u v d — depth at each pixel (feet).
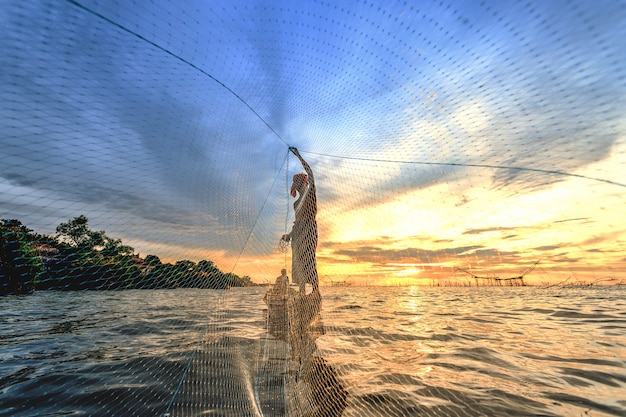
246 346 18.21
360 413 12.54
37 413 12.29
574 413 12.71
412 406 13.16
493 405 13.38
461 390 14.99
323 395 10.34
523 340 27.58
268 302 13.51
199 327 23.77
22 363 18.71
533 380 16.75
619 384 16.11
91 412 12.15
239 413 10.99
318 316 10.91
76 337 24.40
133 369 16.67
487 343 26.20
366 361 19.22
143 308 26.81
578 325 36.32
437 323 37.58
